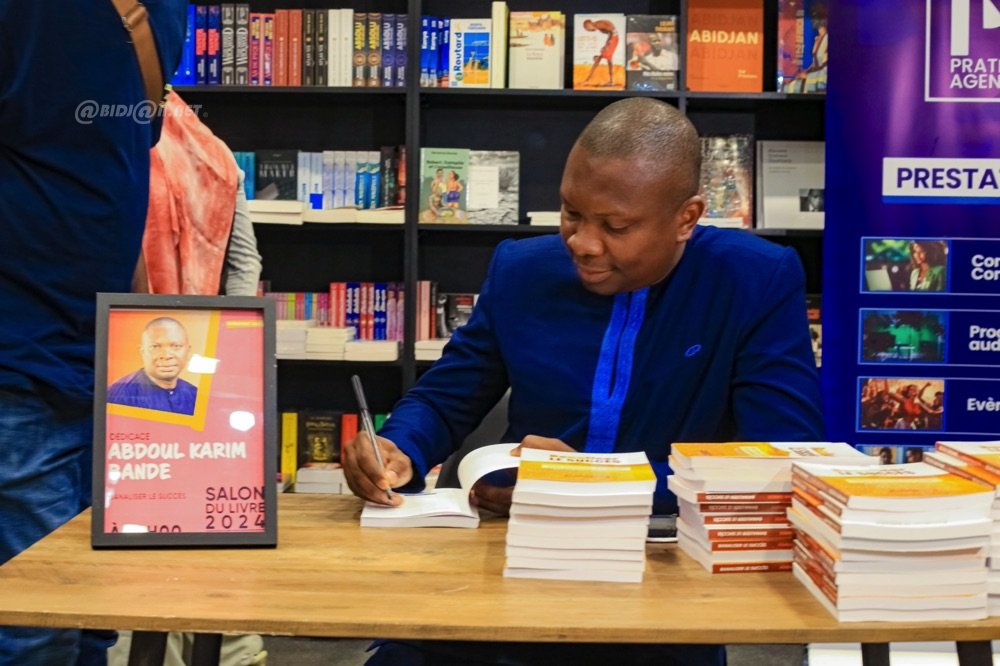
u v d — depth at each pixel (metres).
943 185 3.28
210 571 1.17
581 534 1.15
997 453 1.21
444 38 3.65
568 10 3.92
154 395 1.27
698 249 1.55
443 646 1.40
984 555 1.05
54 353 1.57
